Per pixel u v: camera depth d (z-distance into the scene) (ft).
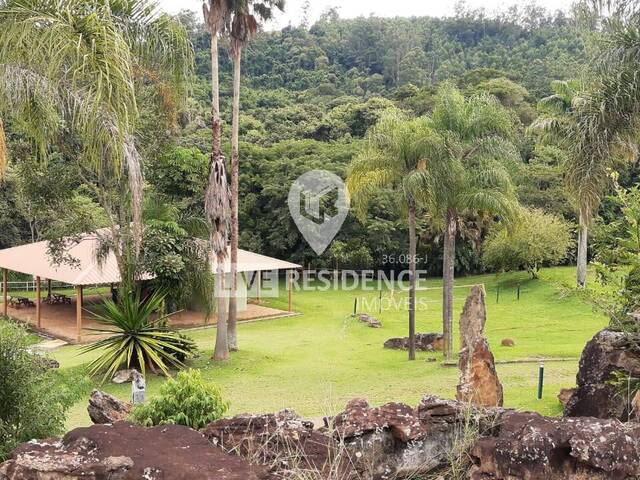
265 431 16.16
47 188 63.67
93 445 14.02
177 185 89.92
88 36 25.52
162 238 64.34
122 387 53.67
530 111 153.58
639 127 35.14
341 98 192.13
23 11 25.72
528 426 14.75
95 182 66.95
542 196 129.49
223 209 63.05
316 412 41.42
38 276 83.05
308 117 176.55
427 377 52.95
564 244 116.78
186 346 62.64
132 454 13.56
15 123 31.04
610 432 14.14
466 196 60.59
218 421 16.80
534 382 46.50
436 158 60.29
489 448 14.96
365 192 65.77
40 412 24.41
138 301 59.36
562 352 59.41
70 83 26.48
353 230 137.59
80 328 77.20
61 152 61.41
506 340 65.87
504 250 118.62
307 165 139.95
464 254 144.05
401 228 139.95
